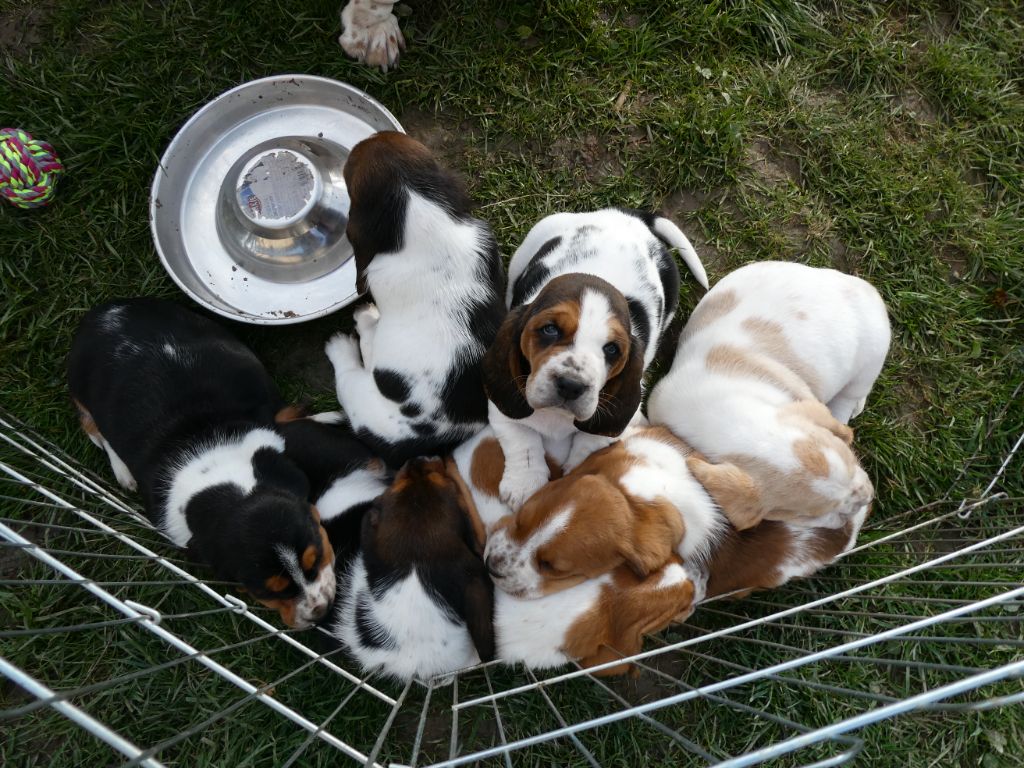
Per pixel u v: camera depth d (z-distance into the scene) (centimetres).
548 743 77
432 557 64
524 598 63
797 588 80
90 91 85
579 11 89
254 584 62
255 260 82
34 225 84
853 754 42
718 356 71
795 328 71
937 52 93
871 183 91
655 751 77
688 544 65
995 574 81
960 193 92
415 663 66
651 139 89
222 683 76
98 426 72
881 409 87
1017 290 90
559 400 57
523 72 89
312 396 84
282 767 73
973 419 87
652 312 69
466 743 77
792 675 79
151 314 73
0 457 79
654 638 78
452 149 88
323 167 83
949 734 79
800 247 90
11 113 84
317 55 87
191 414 70
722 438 67
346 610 68
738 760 40
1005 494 81
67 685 75
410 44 88
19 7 86
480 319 67
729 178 89
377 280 67
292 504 65
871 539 83
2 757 73
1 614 77
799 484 66
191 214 83
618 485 64
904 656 80
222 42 86
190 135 81
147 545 77
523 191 87
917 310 89
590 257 68
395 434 69
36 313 83
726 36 92
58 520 79
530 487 67
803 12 93
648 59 91
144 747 74
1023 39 94
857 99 93
